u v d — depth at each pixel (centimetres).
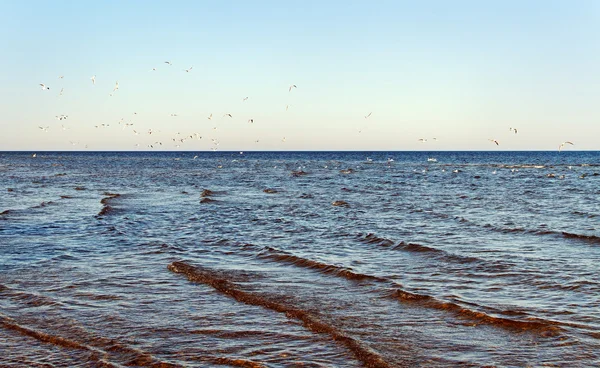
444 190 4566
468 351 947
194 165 11162
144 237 2116
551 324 1056
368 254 1752
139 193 4238
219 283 1381
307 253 1767
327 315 1134
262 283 1392
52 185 5078
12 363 914
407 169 8906
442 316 1127
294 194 4181
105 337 1024
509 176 6594
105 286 1373
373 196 4000
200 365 902
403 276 1446
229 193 4272
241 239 2062
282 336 1028
